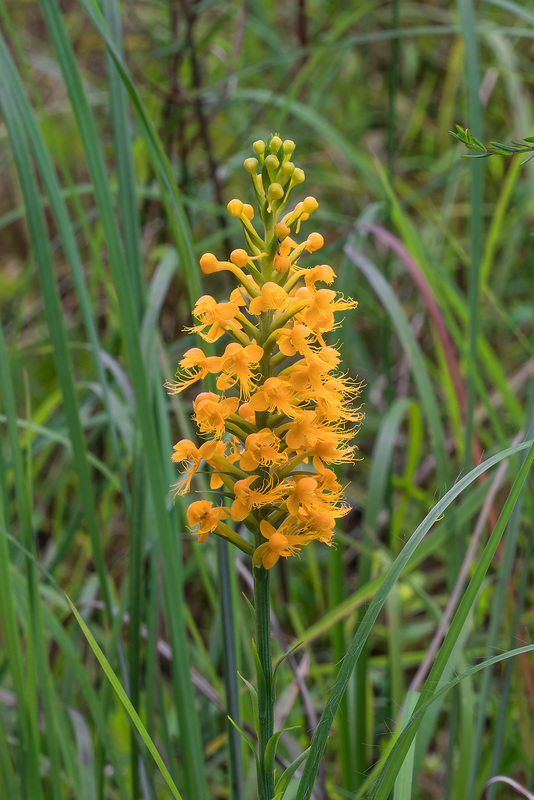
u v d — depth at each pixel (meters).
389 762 1.65
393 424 3.27
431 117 6.17
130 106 4.75
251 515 1.65
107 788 3.33
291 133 5.13
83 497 2.59
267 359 1.65
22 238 5.93
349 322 3.41
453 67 5.44
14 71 2.46
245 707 3.01
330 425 1.78
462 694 2.83
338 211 5.71
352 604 2.76
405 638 3.89
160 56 4.56
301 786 1.61
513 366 5.26
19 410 5.10
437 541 2.87
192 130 5.41
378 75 6.18
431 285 3.14
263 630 1.61
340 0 5.67
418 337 5.26
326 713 1.60
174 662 2.40
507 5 3.04
